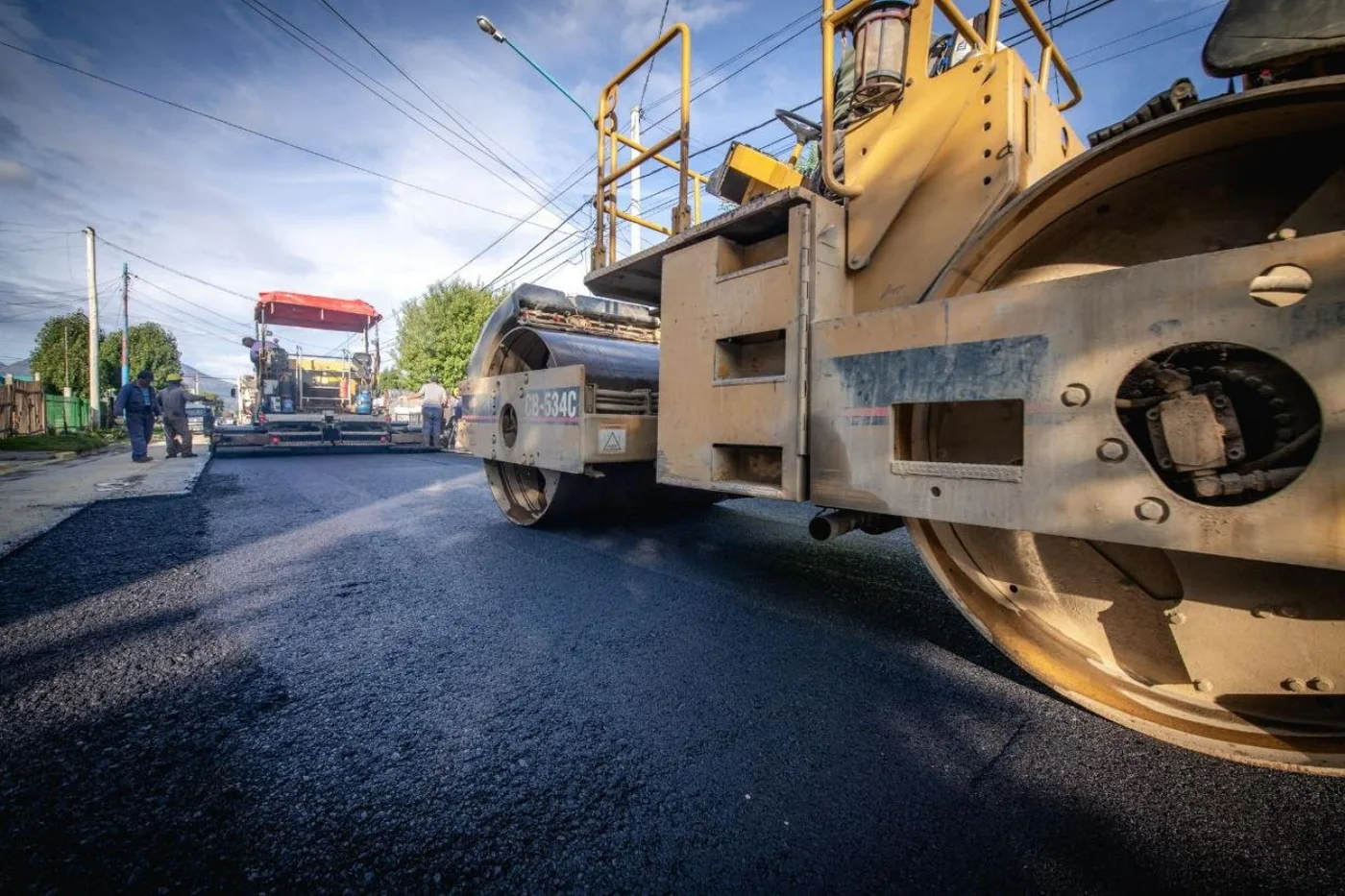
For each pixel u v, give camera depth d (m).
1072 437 1.52
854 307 2.36
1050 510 1.56
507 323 5.11
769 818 1.50
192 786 1.61
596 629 2.74
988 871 1.33
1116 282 1.43
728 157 2.92
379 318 17.78
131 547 4.26
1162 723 1.74
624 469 4.43
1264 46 1.43
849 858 1.37
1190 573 1.72
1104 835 1.44
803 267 2.24
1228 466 1.38
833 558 4.04
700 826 1.47
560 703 2.06
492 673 2.29
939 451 2.06
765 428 2.41
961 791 1.60
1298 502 1.23
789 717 1.97
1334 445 1.18
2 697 2.08
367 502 6.54
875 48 2.24
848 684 2.21
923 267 2.14
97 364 23.55
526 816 1.50
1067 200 1.72
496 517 5.64
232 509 5.97
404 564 3.87
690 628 2.76
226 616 2.90
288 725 1.92
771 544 4.48
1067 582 1.95
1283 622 1.58
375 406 17.84
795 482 2.27
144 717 1.95
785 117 3.24
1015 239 1.84
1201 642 1.72
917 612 2.97
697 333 2.77
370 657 2.44
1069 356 1.52
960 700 2.08
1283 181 1.50
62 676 2.24
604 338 5.11
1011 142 1.90
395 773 1.67
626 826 1.47
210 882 1.28
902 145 2.20
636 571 3.69
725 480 2.67
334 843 1.41
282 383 16.45
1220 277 1.29
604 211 3.89
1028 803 1.55
